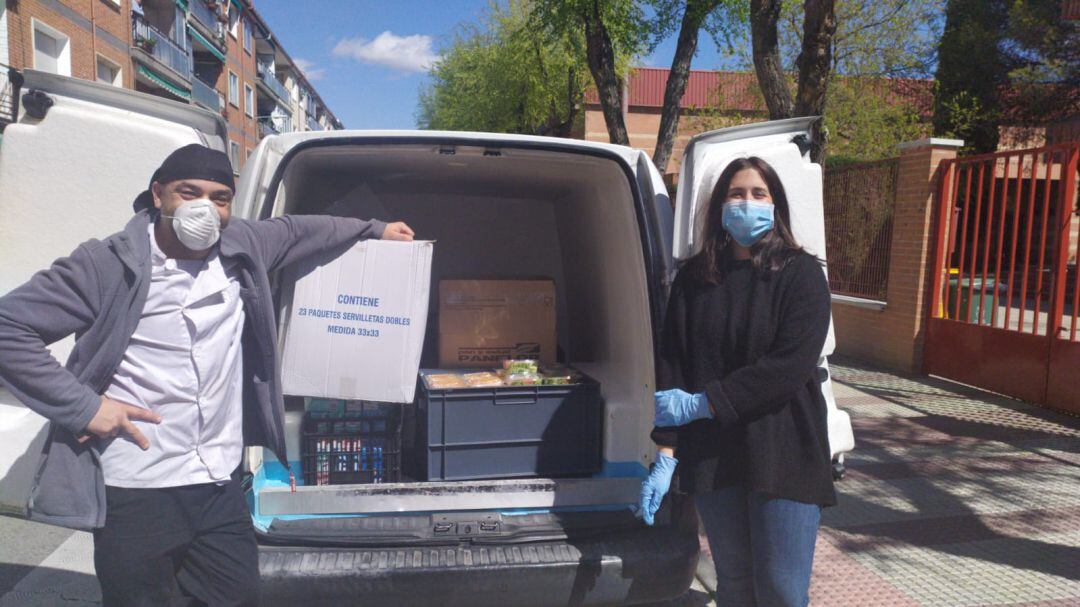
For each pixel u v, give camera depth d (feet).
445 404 10.24
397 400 8.95
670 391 7.46
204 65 118.11
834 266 31.76
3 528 13.62
